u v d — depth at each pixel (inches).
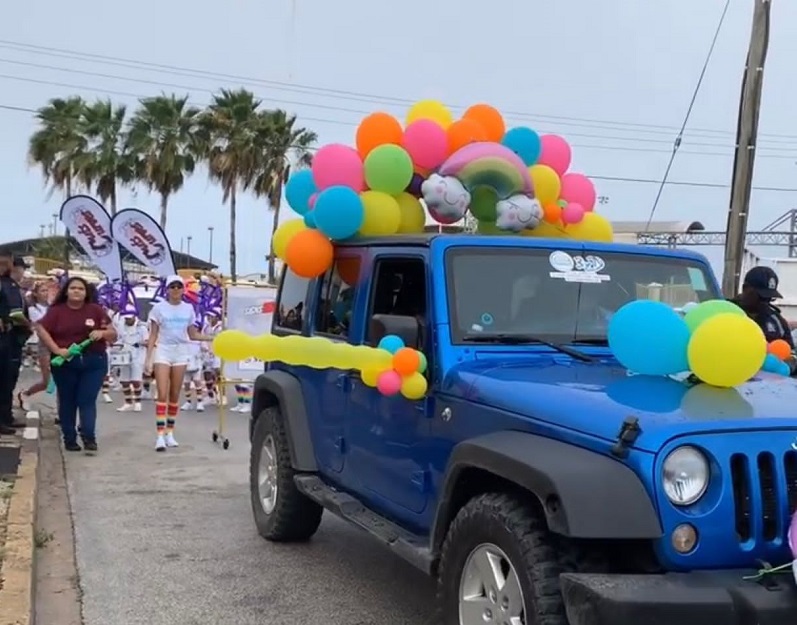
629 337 147.9
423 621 191.6
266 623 190.2
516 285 176.6
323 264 217.9
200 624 189.2
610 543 130.0
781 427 128.3
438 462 164.2
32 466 304.5
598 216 235.3
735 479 124.7
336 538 253.6
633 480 123.0
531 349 170.6
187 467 347.3
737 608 115.3
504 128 241.8
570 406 137.2
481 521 140.0
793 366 195.8
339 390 208.7
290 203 240.5
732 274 497.4
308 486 215.9
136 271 810.8
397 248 189.0
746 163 494.6
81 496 298.2
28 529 227.5
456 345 167.0
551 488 123.3
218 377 451.2
